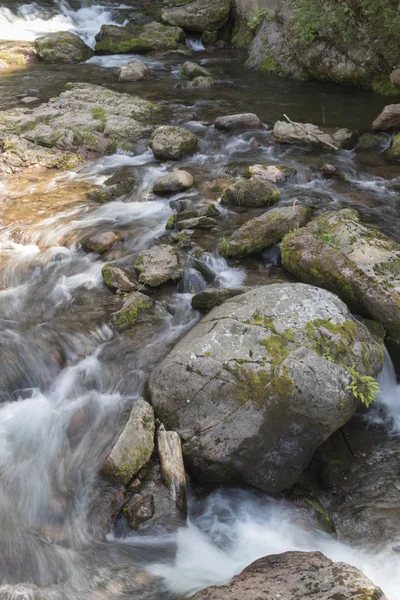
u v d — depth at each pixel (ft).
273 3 45.80
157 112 35.12
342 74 38.73
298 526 12.86
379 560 12.16
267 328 14.58
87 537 12.24
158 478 13.09
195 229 22.38
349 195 25.03
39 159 28.78
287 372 13.56
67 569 11.55
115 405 15.21
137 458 13.12
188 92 39.70
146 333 17.62
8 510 12.62
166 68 46.29
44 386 16.03
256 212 23.49
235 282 19.53
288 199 24.48
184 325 17.89
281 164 27.99
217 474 13.34
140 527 12.38
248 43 50.42
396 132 31.04
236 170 27.35
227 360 14.01
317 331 14.61
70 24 58.34
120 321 17.90
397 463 14.49
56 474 13.41
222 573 11.79
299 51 40.86
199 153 30.01
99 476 13.17
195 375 14.01
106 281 19.69
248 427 13.29
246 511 13.30
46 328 17.93
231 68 45.91
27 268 20.94
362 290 17.21
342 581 9.95
